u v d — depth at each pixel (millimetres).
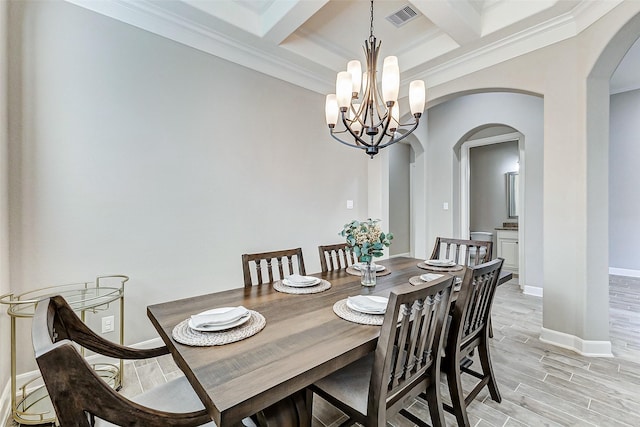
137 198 2312
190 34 2549
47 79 1959
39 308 961
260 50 2912
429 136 5234
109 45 2186
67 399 693
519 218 4328
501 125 4324
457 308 1513
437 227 5141
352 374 1340
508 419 1675
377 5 2551
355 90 2043
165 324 1271
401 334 1151
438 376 1395
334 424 1646
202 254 2645
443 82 3275
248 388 824
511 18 2480
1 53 1747
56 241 1996
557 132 2529
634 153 4824
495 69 2883
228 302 1568
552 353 2420
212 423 1035
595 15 2230
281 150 3219
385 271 2248
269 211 3117
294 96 3334
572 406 1782
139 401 1115
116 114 2217
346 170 3928
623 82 4500
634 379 2049
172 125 2479
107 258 2186
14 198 1854
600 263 2369
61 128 2010
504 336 2744
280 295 1688
